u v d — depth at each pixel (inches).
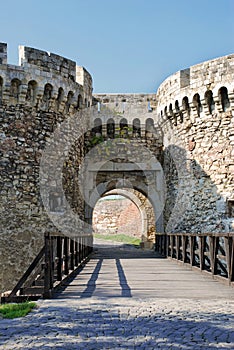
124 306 230.8
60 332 178.2
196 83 584.1
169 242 580.7
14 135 502.6
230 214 551.2
